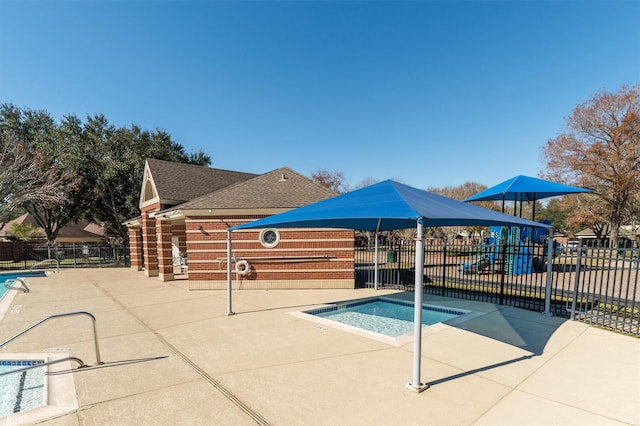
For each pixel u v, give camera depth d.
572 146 30.89
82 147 27.72
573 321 8.20
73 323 8.41
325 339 6.90
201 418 3.95
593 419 3.91
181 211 12.63
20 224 40.88
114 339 7.05
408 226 10.44
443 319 9.52
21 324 8.43
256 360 5.78
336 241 12.82
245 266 12.70
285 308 9.77
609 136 29.47
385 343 6.64
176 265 21.89
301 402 4.31
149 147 30.67
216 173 21.64
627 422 3.85
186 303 10.62
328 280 12.82
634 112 27.64
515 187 12.32
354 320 9.49
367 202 6.19
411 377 5.06
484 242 17.45
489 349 6.28
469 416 3.96
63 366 5.58
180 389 4.70
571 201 33.34
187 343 6.73
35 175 24.45
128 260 30.00
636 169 28.09
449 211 5.80
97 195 29.33
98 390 4.68
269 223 7.52
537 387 4.72
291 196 13.76
